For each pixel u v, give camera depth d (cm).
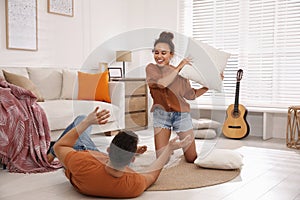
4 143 310
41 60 496
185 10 587
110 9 604
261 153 396
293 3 488
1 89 320
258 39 518
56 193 251
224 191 257
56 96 481
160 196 245
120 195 238
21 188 264
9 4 452
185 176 291
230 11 542
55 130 385
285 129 504
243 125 486
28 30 476
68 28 534
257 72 519
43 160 325
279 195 250
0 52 446
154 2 613
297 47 487
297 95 489
